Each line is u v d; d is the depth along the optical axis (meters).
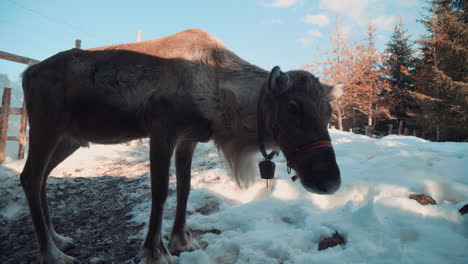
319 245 2.22
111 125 2.56
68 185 5.32
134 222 3.25
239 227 2.80
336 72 23.94
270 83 2.00
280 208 2.94
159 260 2.26
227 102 2.40
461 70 16.11
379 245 2.08
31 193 2.56
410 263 1.81
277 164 4.47
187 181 2.68
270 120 2.15
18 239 3.28
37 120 2.64
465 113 15.02
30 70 2.78
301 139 1.94
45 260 2.46
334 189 1.83
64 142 3.04
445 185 2.97
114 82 2.48
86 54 2.69
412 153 4.07
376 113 24.36
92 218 3.61
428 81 22.59
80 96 2.56
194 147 2.75
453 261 1.79
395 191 2.91
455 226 2.22
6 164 6.69
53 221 3.65
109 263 2.45
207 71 2.43
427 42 21.11
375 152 4.50
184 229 2.63
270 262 2.08
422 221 2.31
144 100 2.40
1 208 4.38
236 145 2.55
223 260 2.26
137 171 6.03
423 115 20.45
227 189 3.79
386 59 25.98
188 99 2.35
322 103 2.03
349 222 2.39
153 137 2.34
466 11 16.11
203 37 2.58
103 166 6.97
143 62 2.50
